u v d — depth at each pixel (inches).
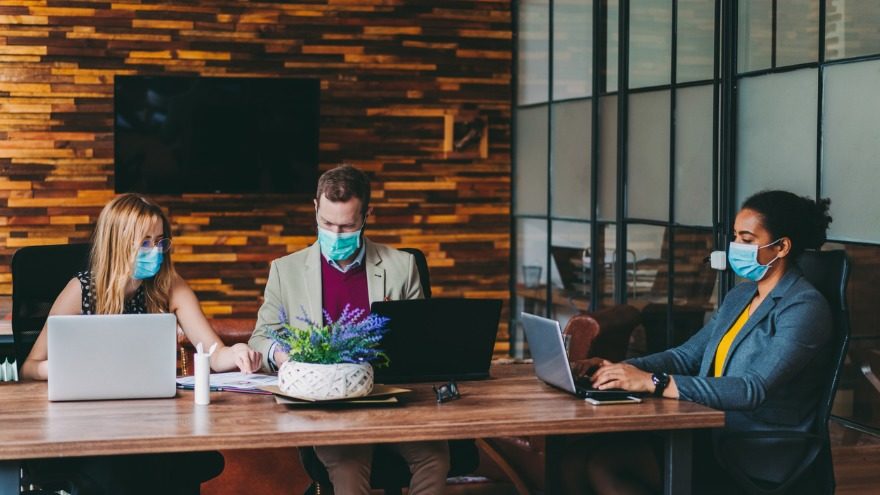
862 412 167.3
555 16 287.6
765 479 119.0
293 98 299.0
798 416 120.1
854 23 170.1
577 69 274.2
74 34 291.4
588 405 109.2
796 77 185.5
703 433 124.6
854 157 170.6
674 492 109.0
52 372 107.8
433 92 314.2
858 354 168.9
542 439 160.4
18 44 288.8
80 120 292.7
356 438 97.2
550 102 292.2
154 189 292.4
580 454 123.2
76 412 103.3
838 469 172.2
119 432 94.9
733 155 203.5
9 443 91.0
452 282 319.0
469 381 122.1
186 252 300.5
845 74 172.6
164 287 130.2
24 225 291.6
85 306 126.6
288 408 105.8
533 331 119.4
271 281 132.2
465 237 319.3
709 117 210.1
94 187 294.2
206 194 299.6
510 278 322.7
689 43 217.2
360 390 107.0
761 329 121.0
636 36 239.8
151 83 289.9
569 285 280.8
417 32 312.2
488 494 183.6
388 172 313.1
